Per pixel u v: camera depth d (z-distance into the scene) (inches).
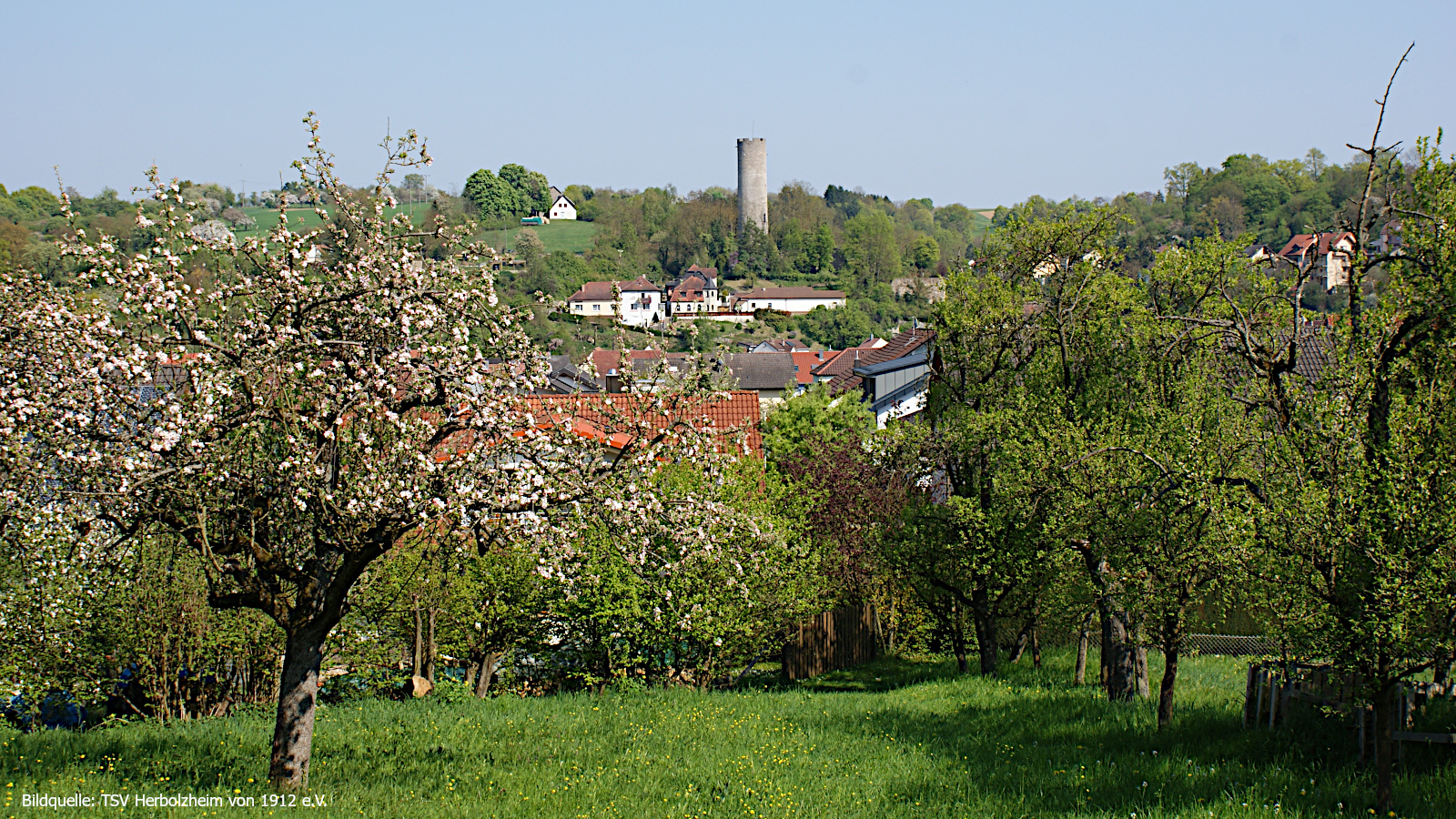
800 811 475.5
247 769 525.3
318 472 446.0
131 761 536.4
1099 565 668.7
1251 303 635.5
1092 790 498.6
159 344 441.4
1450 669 530.9
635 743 630.5
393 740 633.6
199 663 768.9
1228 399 609.9
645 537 500.4
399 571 824.3
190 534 463.5
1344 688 486.3
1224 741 575.5
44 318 434.9
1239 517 462.0
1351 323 474.9
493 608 898.7
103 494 418.0
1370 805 437.1
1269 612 483.5
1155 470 612.7
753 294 6958.7
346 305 470.9
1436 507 415.2
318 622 482.3
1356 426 450.0
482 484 464.4
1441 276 442.9
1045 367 832.3
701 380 519.2
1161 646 616.7
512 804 474.3
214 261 474.6
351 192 494.3
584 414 518.3
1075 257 879.1
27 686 694.5
